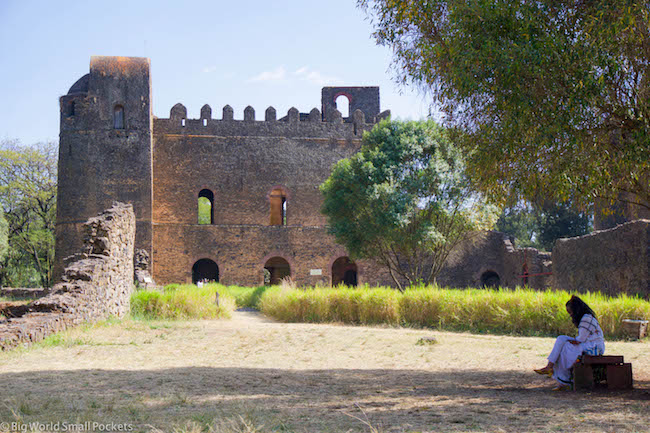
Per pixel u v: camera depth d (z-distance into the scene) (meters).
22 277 58.91
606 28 8.48
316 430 5.07
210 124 48.34
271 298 24.25
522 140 9.24
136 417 5.53
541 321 17.88
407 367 10.64
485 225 32.41
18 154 54.34
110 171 44.97
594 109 9.29
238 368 9.81
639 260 21.36
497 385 8.41
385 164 33.28
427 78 10.60
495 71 8.93
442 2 10.10
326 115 55.47
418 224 31.88
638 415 5.62
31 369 8.60
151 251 44.97
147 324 17.00
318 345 13.77
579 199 9.71
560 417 5.55
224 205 47.81
